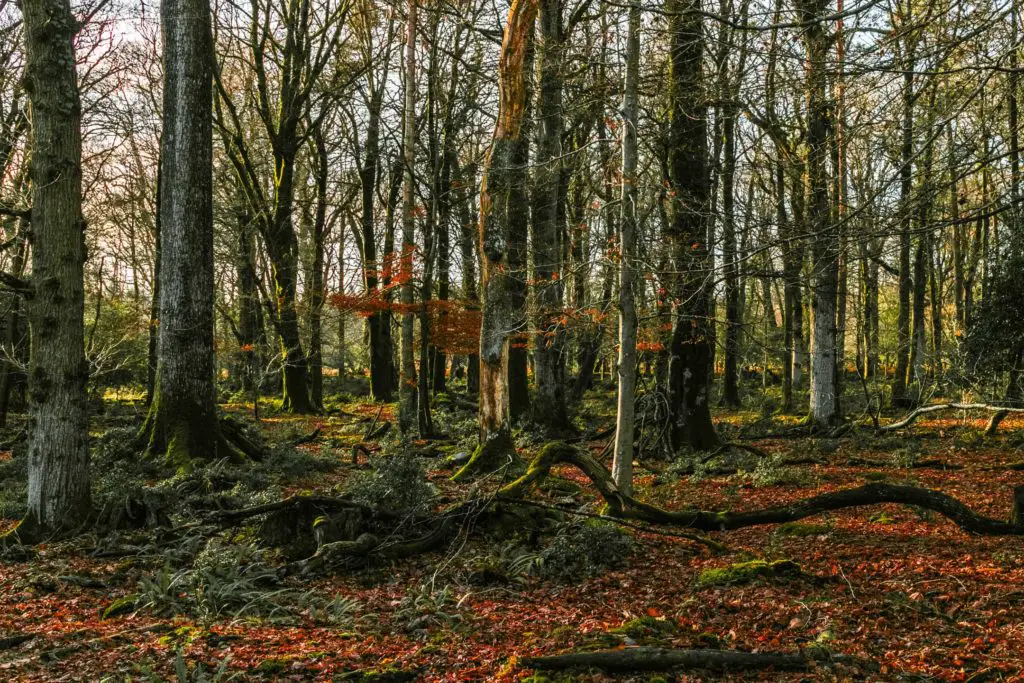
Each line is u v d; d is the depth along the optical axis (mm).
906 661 5574
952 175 7008
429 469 15953
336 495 10961
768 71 9297
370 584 8297
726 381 31656
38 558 9016
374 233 34531
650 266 8977
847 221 6875
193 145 15945
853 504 8688
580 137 25172
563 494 12586
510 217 14766
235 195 31891
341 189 34500
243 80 32312
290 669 5609
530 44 16641
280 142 29062
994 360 17125
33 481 9758
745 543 9422
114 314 29781
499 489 10094
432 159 21172
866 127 7992
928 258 23453
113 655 5988
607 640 6035
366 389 40156
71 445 9844
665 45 14438
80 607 7504
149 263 29875
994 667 5312
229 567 8055
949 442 17547
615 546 8836
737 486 13500
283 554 8914
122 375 31438
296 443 21031
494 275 14383
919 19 7039
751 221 7707
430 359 32438
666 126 16516
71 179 9641
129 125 24469
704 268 8336
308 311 29156
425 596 7695
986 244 20453
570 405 27719
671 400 17078
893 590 7188
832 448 17297
